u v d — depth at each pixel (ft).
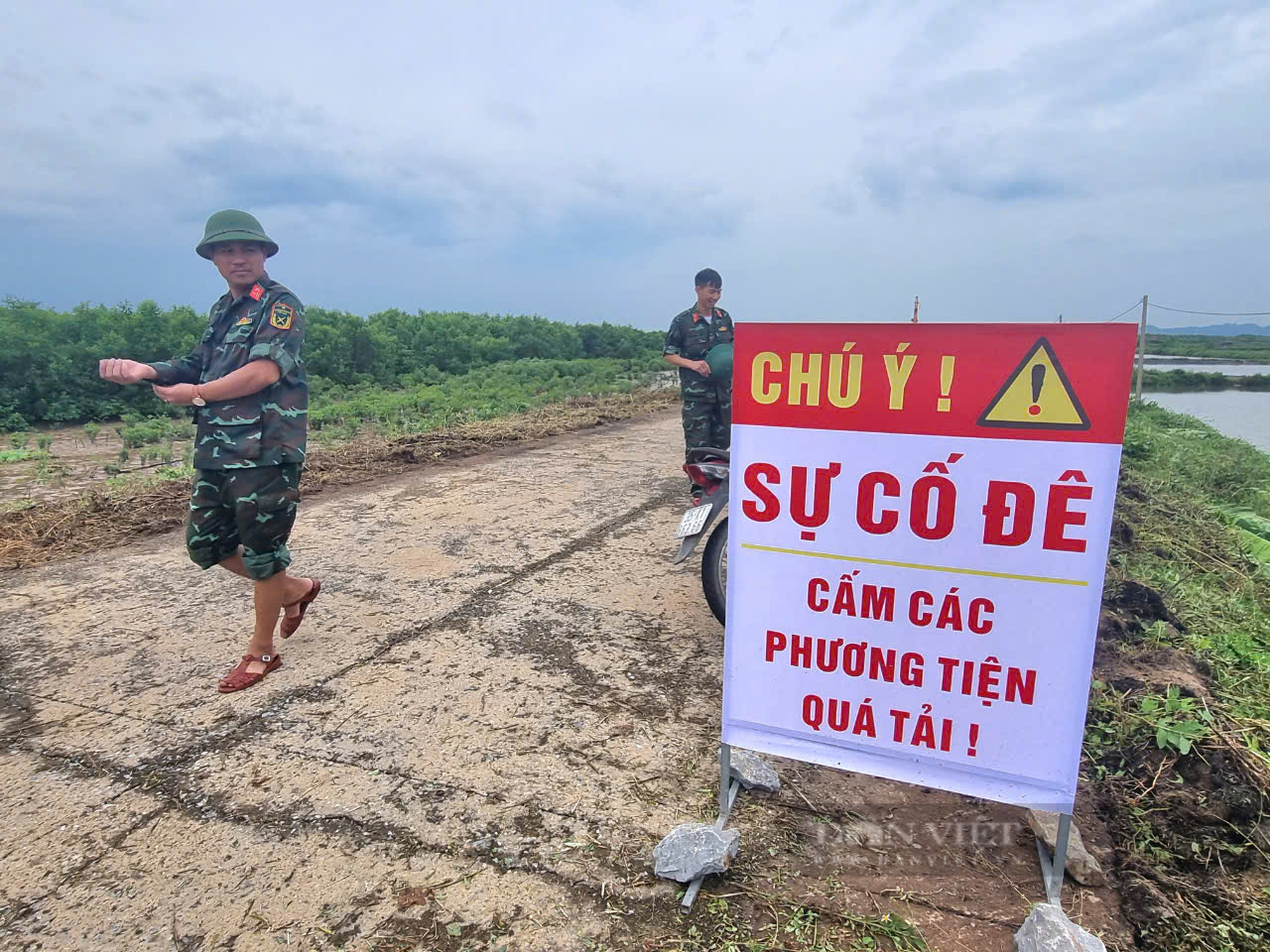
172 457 26.40
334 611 11.69
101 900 5.99
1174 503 18.71
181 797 7.24
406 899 5.98
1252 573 13.76
